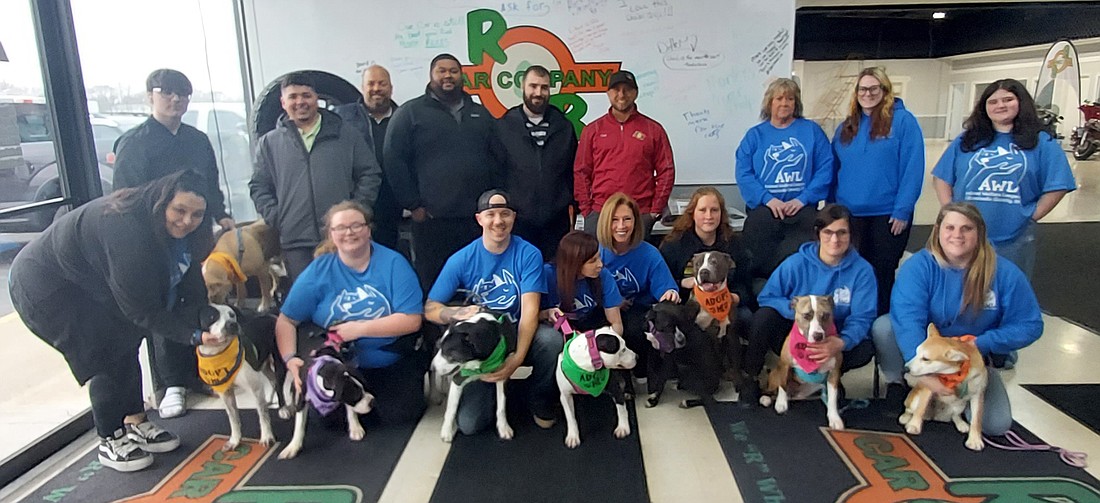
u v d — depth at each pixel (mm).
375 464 2229
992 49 6457
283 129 2912
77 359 2125
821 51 5941
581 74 3545
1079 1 5727
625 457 2234
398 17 3461
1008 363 2928
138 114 3025
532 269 2484
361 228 2377
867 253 3070
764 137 3086
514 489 2066
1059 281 4344
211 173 2865
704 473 2139
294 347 2420
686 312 2469
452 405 2348
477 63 3523
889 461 2172
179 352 2639
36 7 2621
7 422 2533
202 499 2049
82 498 2078
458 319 2352
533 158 3109
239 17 3420
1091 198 7059
